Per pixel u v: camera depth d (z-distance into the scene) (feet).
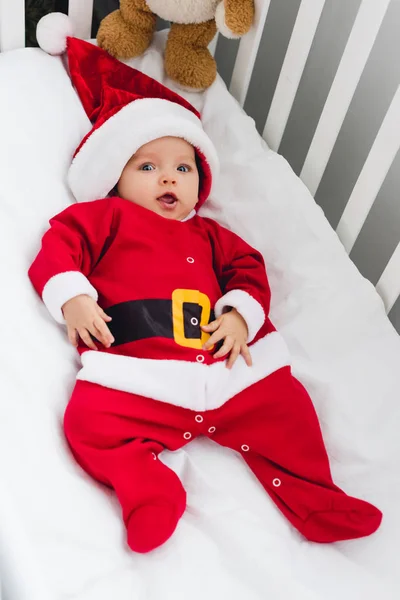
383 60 4.08
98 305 3.10
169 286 3.20
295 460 2.91
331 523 2.77
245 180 3.91
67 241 3.14
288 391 3.05
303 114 4.79
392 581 2.66
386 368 3.40
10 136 3.40
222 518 2.69
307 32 3.62
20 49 3.79
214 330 3.19
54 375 2.86
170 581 2.44
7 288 2.93
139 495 2.53
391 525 2.86
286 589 2.49
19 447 2.49
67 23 3.83
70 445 2.70
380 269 4.65
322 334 3.49
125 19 3.93
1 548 1.99
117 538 2.51
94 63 3.89
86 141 3.51
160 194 3.44
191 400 2.88
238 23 3.69
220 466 2.95
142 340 3.02
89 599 2.26
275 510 2.86
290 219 3.77
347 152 4.53
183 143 3.55
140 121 3.43
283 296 3.65
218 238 3.64
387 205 4.37
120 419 2.75
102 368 2.84
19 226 3.19
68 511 2.45
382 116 4.21
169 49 4.03
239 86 4.18
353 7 4.09
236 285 3.41
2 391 2.62
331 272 3.63
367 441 3.15
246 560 2.56
